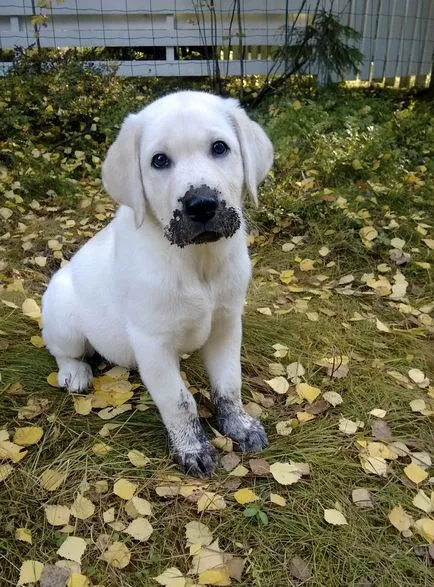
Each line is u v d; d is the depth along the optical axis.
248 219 1.03
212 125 0.51
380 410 0.65
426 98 1.70
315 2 1.69
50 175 1.23
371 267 0.94
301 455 0.58
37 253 1.00
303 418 0.63
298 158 1.20
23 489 0.54
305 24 1.67
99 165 1.29
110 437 0.60
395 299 0.86
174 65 1.70
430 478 0.57
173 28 1.70
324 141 1.24
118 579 0.47
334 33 1.57
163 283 0.53
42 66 1.58
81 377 0.67
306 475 0.56
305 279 0.92
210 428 0.62
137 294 0.54
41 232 1.06
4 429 0.61
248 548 0.49
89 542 0.50
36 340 0.75
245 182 0.56
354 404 0.66
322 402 0.66
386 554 0.49
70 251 1.01
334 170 1.16
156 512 0.52
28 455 0.58
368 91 1.71
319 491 0.55
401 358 0.74
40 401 0.65
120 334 0.61
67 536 0.50
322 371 0.71
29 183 1.20
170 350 0.56
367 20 1.74
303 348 0.75
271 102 1.51
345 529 0.51
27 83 1.48
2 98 1.43
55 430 0.61
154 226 0.54
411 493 0.55
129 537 0.50
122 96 1.51
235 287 0.56
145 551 0.49
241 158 0.55
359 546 0.50
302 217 1.06
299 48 1.59
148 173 0.52
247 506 0.53
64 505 0.53
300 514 0.53
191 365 0.71
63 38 1.70
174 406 0.57
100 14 1.70
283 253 0.98
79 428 0.61
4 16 1.71
